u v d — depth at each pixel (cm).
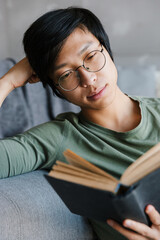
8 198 94
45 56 98
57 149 109
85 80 96
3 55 337
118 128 110
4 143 105
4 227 88
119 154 104
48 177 75
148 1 301
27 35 101
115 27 314
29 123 181
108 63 99
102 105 101
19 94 180
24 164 107
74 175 75
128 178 72
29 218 92
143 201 71
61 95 111
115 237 97
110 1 311
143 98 119
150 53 309
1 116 172
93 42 97
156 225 77
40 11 328
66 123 111
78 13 98
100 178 71
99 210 75
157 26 303
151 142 104
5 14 333
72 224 99
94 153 107
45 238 93
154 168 70
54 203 99
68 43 95
